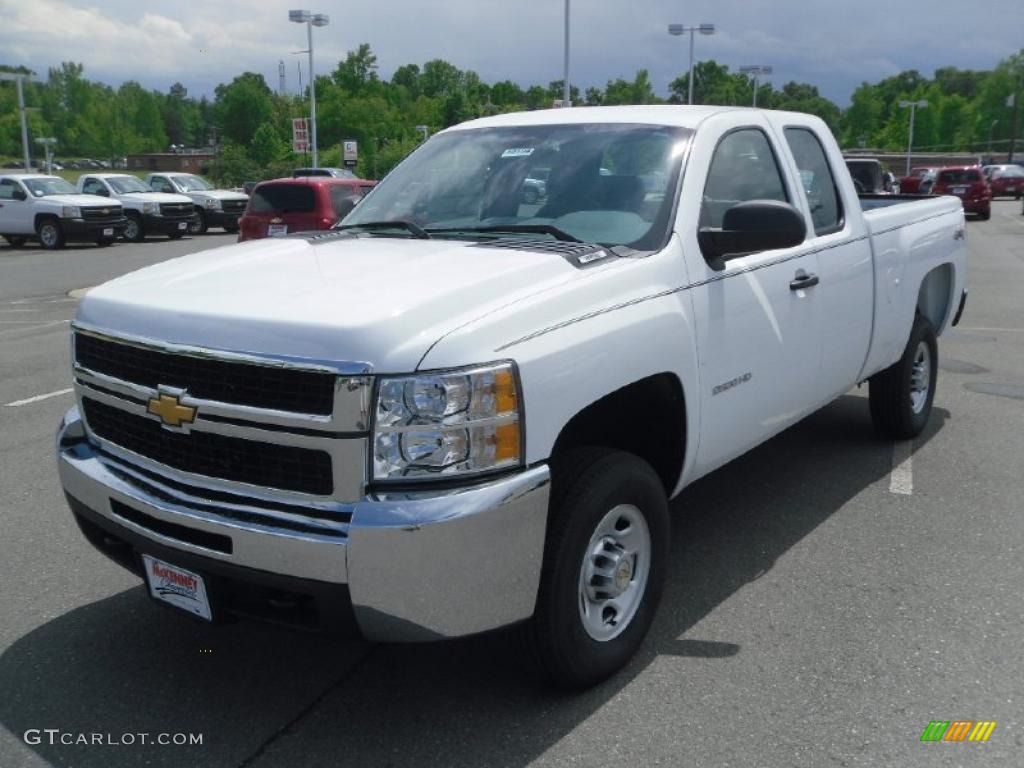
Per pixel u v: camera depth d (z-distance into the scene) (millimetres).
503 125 4703
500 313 3008
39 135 125938
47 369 9406
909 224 5879
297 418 2811
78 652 3748
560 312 3172
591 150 4238
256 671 3609
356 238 4035
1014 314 12156
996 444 6418
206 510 2992
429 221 4246
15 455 6379
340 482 2789
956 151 115750
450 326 2895
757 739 3156
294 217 14898
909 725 3236
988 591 4238
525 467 2945
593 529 3240
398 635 2836
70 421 3764
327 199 14953
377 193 4672
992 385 8164
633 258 3615
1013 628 3904
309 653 3740
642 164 4078
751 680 3510
